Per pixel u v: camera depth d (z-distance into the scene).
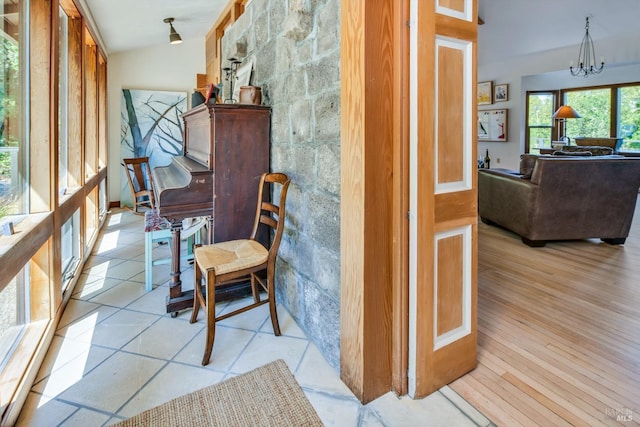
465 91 1.50
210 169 2.19
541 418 1.35
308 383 1.57
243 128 2.24
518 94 7.15
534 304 2.28
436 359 1.49
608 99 7.00
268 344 1.88
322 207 1.73
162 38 5.04
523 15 5.13
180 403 1.44
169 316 2.15
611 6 4.79
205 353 1.69
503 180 3.96
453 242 1.53
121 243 3.67
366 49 1.30
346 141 1.44
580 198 3.46
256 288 2.26
